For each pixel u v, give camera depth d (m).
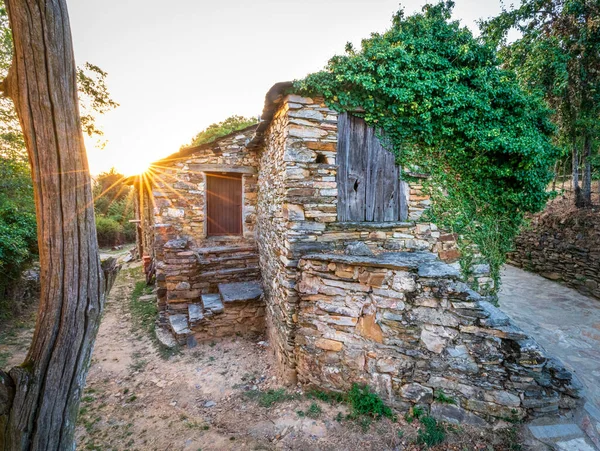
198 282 6.39
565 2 7.41
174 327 5.71
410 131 4.28
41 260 1.77
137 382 4.43
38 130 1.65
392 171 4.35
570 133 8.10
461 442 2.73
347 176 4.17
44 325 1.76
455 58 4.24
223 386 4.26
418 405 3.08
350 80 3.87
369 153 4.26
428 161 4.41
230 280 6.59
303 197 3.99
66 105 1.71
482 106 4.06
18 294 6.85
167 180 6.60
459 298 2.96
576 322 5.71
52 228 1.74
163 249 6.50
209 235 7.10
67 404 1.87
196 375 4.59
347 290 3.48
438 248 4.48
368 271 3.33
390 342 3.21
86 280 1.86
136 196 13.23
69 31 1.72
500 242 4.80
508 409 2.79
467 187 4.51
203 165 6.82
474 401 2.89
